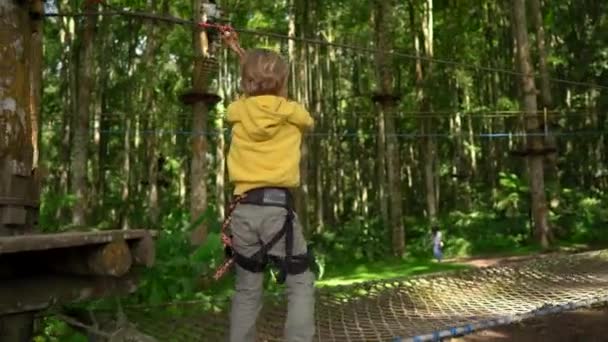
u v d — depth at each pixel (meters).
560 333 8.98
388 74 19.78
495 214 23.84
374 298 5.36
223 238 2.71
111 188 29.08
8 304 2.83
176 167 28.89
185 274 7.32
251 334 2.72
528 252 18.81
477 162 34.31
